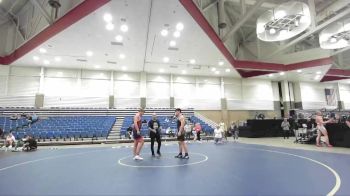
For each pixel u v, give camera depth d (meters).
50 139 13.67
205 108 21.84
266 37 11.55
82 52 14.93
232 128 18.75
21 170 5.56
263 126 18.12
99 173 5.07
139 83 20.47
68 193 3.62
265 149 9.62
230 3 16.31
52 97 18.25
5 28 17.75
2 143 12.12
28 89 17.84
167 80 21.28
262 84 23.94
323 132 10.26
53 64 17.61
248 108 23.05
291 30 10.94
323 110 22.94
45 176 4.84
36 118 16.00
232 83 23.06
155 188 3.86
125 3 9.34
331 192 3.56
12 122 15.28
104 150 9.88
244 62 18.28
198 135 15.27
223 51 15.48
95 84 19.41
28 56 15.49
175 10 9.96
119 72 20.11
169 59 16.78
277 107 24.12
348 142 9.67
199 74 21.58
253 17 18.27
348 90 26.78
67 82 18.80
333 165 5.79
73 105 18.61
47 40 12.48
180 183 4.17
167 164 6.10
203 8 13.33
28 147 10.20
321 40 11.98
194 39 13.10
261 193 3.55
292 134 17.66
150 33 12.19
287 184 4.05
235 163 6.24
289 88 24.78
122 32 11.98
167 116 19.30
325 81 24.72
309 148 9.63
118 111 18.94
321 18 16.08
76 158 7.46
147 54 15.59
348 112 22.47
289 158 7.04
